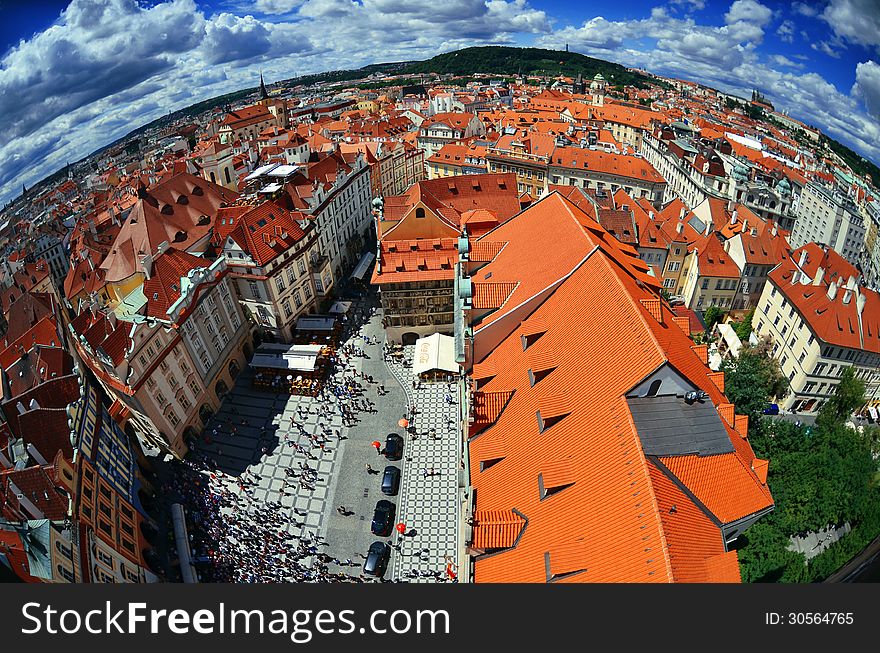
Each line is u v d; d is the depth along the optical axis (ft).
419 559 177.47
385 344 284.61
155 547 186.60
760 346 269.23
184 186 304.71
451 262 259.39
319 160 359.66
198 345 233.14
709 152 458.50
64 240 460.55
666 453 108.78
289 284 277.03
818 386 243.60
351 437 226.38
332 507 197.16
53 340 249.34
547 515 112.98
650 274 194.70
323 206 317.22
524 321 166.61
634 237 305.73
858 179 381.40
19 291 345.92
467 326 182.70
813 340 237.25
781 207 403.34
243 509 197.47
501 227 227.61
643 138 586.04
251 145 554.05
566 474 114.52
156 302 224.74
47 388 190.70
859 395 218.59
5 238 476.95
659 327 130.82
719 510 108.47
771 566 136.56
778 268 279.90
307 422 235.61
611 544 96.94
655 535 90.48
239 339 269.23
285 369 259.80
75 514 147.23
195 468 216.13
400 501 197.47
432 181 296.71
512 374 157.38
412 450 218.18
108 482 179.01
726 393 205.98
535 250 186.29
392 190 456.04
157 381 204.54
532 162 468.75
